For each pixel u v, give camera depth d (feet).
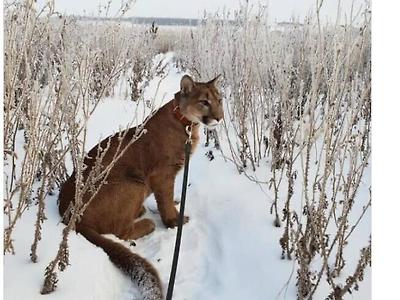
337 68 3.35
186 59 12.12
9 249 3.35
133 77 10.02
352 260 3.78
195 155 6.70
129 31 9.98
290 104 5.06
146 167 4.51
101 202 4.15
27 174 3.28
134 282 3.57
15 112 3.45
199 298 3.47
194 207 5.04
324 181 3.25
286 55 5.56
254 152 6.02
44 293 3.08
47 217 4.12
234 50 6.59
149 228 4.56
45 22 4.17
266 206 4.80
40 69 4.49
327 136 3.27
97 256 3.60
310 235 3.43
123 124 7.57
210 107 4.60
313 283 3.38
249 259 3.92
